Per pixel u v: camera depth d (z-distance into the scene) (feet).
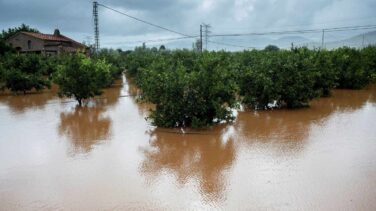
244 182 21.16
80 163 25.25
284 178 21.56
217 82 35.88
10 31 154.20
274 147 28.12
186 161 25.38
